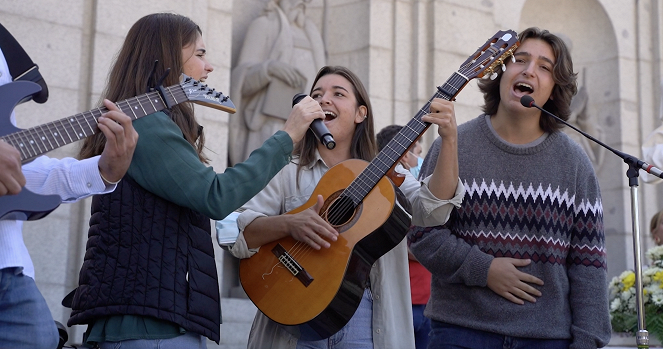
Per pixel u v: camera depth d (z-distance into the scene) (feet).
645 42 27.84
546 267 9.99
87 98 18.02
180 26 8.87
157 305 7.75
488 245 10.09
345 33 23.43
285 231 9.37
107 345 7.77
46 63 17.54
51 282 17.07
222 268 19.31
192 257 8.13
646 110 27.48
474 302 10.00
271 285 9.37
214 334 8.12
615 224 26.86
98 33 18.20
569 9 27.89
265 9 22.48
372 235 9.32
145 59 8.64
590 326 9.84
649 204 27.22
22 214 6.97
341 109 10.40
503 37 10.30
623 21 27.63
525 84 10.52
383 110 22.71
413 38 23.41
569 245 10.27
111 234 7.92
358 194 9.52
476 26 23.98
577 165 10.38
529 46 10.78
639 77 27.55
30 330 7.51
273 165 8.52
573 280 10.13
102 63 18.17
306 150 10.34
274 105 21.49
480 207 10.18
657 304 14.62
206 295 8.13
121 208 7.97
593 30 27.86
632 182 10.23
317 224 9.25
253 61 21.68
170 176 7.92
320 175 10.28
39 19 17.60
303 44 22.54
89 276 7.87
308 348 9.46
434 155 10.63
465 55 23.59
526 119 10.50
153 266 7.86
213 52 20.22
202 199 7.92
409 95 23.12
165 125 8.08
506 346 9.87
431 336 10.45
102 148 8.42
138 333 7.73
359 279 9.30
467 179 10.30
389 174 10.04
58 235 17.33
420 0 23.44
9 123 7.10
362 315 9.62
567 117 10.84
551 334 9.82
